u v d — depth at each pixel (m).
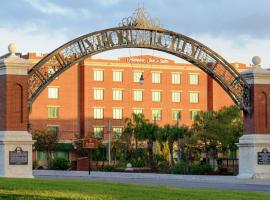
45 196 23.91
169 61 127.31
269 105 46.97
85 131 118.56
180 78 127.88
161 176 54.41
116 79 122.69
